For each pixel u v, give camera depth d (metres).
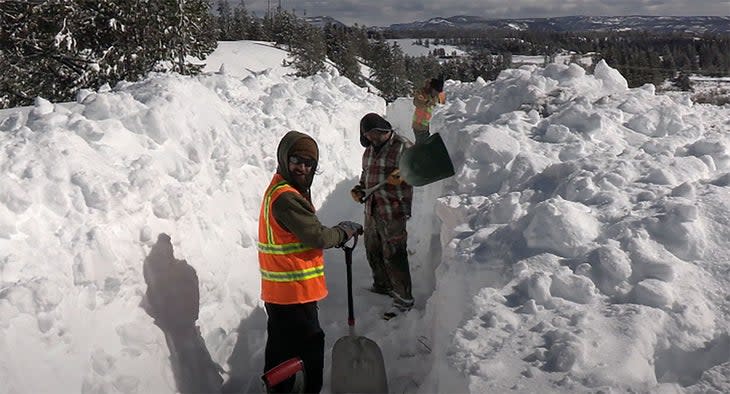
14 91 15.69
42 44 15.47
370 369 3.17
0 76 15.42
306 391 3.27
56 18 15.07
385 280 4.72
